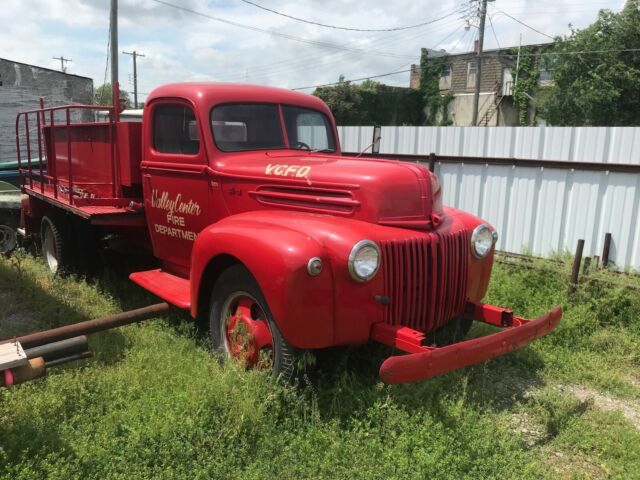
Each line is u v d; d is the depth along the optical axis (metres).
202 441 2.93
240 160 4.29
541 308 5.20
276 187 3.87
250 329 3.54
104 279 5.94
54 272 6.19
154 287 4.56
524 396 3.86
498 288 5.51
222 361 3.77
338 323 3.19
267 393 3.29
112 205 5.18
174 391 3.36
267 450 2.94
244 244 3.36
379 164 3.73
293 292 3.08
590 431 3.42
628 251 6.20
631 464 3.09
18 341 2.88
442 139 9.66
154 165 4.79
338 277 3.15
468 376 3.86
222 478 2.74
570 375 4.22
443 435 3.06
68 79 16.30
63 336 3.13
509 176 7.05
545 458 3.16
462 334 4.33
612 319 5.05
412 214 3.55
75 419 3.12
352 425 3.23
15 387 3.36
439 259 3.59
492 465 2.91
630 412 3.76
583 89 26.16
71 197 5.43
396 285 3.36
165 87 4.71
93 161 5.64
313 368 3.54
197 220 4.50
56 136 6.34
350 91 34.19
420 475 2.73
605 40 26.03
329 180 3.62
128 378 3.57
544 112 29.39
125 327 4.51
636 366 4.46
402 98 36.75
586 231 6.50
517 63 32.50
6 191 8.34
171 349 4.04
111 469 2.72
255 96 4.57
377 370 3.83
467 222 4.02
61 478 2.59
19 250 6.98
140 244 5.74
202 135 4.30
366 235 3.24
